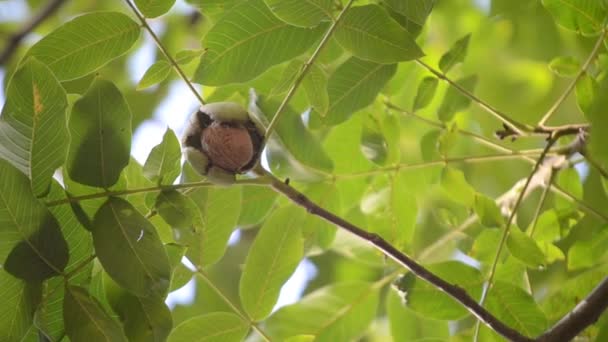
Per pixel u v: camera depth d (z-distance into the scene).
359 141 3.18
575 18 3.06
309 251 3.16
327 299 3.20
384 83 3.06
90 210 2.97
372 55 3.01
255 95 3.06
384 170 3.17
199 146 2.97
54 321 2.96
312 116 3.13
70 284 2.96
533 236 3.14
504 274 3.12
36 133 2.94
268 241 3.10
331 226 3.16
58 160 2.95
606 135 2.91
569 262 3.14
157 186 2.98
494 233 3.12
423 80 3.13
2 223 2.94
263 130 2.98
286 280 3.10
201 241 3.06
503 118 3.11
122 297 2.96
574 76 3.10
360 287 3.20
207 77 3.03
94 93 2.96
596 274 3.13
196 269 3.07
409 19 3.01
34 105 2.94
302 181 3.15
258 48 3.03
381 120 3.16
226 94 3.11
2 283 2.94
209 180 2.97
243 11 3.02
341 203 3.17
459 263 3.10
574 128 3.10
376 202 3.18
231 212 3.06
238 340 3.08
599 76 3.08
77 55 3.01
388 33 3.01
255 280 3.09
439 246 3.20
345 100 3.07
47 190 2.95
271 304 3.09
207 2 3.07
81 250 2.97
